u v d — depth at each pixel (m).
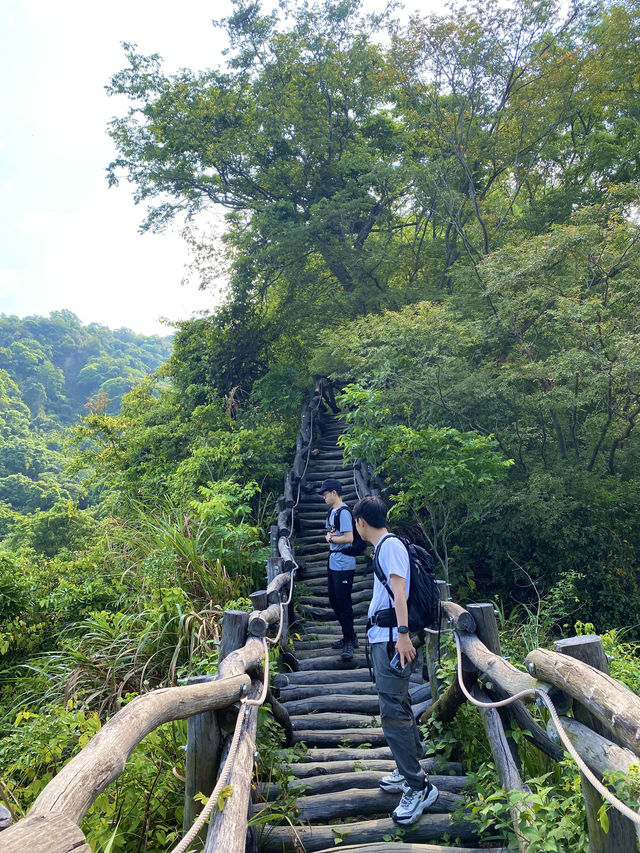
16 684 6.46
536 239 9.59
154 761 3.21
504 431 9.80
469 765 3.45
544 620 7.11
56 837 1.23
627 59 12.84
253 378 18.42
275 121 16.53
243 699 2.76
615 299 9.47
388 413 8.75
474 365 10.61
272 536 7.86
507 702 2.47
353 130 17.95
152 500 12.47
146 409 20.81
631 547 9.59
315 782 3.42
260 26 16.75
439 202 14.76
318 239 16.81
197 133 17.39
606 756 1.91
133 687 4.95
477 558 10.02
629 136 14.47
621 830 1.99
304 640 6.27
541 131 14.03
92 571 8.26
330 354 15.48
